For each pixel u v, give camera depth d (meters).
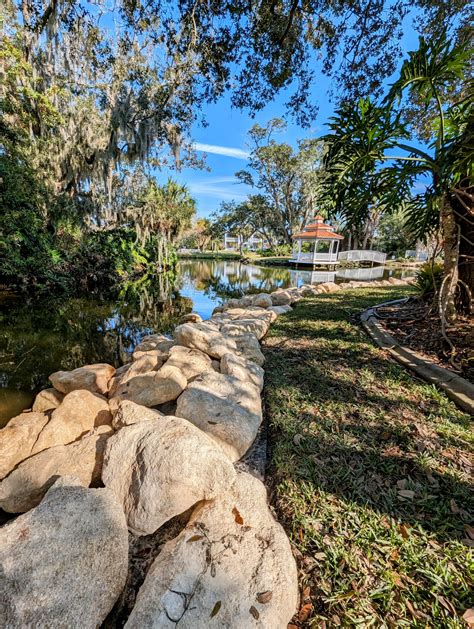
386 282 8.62
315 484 1.35
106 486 1.30
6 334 4.80
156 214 12.36
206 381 2.13
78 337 4.80
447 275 2.82
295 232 23.86
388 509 1.19
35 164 7.23
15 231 7.19
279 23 4.12
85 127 7.59
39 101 6.41
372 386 2.16
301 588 0.95
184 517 1.26
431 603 0.87
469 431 1.62
